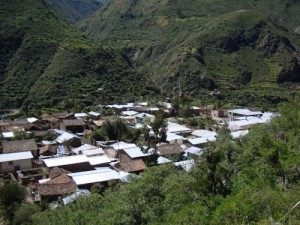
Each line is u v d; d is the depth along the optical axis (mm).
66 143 83250
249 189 33125
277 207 28000
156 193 37000
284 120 61438
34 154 77625
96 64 166125
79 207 41844
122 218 34344
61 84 149375
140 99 151625
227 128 89812
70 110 128625
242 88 191000
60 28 189375
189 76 195000
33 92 147125
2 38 170125
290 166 37219
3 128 99438
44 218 42469
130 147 74375
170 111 127000
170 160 67062
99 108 127938
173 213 33188
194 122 109750
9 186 54219
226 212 29266
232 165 43188
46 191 53906
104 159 68562
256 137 57750
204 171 37406
